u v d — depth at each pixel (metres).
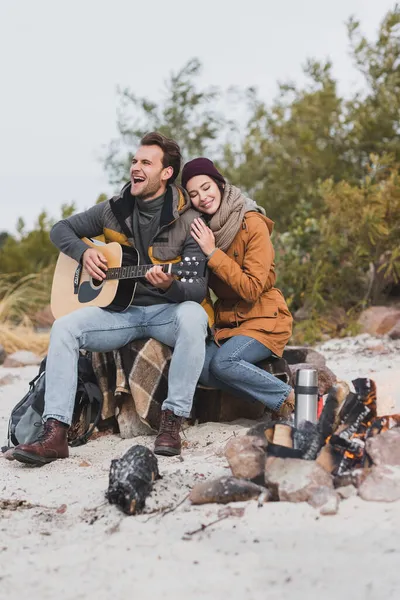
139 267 4.18
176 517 2.88
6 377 6.84
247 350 4.19
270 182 11.19
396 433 3.06
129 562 2.52
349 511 2.80
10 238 12.91
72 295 4.44
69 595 2.33
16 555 2.64
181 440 4.17
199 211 4.29
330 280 8.55
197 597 2.27
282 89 11.88
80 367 4.33
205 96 12.32
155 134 4.28
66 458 3.87
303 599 2.22
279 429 3.12
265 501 2.96
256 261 4.16
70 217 4.56
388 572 2.32
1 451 4.15
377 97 10.52
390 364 6.14
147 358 4.23
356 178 10.29
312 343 7.82
